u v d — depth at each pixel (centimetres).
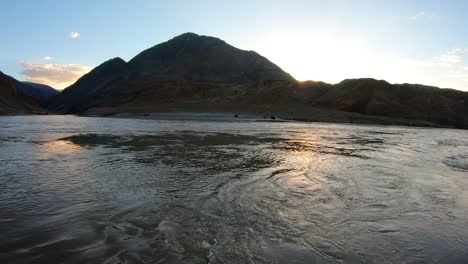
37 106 11300
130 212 480
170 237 388
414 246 389
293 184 689
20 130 2142
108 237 385
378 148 1480
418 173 859
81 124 3012
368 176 797
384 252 370
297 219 469
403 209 536
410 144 1761
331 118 5069
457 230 446
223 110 5916
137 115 5288
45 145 1277
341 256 356
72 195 568
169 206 513
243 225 437
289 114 5438
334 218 480
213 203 535
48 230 405
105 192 592
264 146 1384
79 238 381
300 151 1258
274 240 391
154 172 780
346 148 1433
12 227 413
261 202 549
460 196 629
